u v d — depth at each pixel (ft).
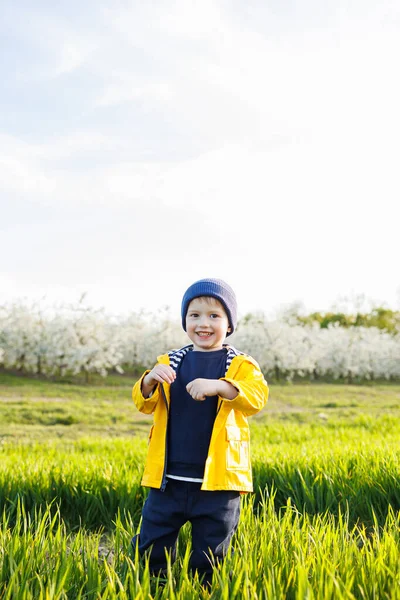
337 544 11.26
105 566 10.95
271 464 20.25
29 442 38.14
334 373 127.75
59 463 22.40
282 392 85.81
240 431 11.06
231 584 9.52
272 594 9.01
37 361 103.76
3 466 21.75
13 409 55.93
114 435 44.60
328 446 27.37
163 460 10.94
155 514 10.94
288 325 134.72
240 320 137.28
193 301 11.70
